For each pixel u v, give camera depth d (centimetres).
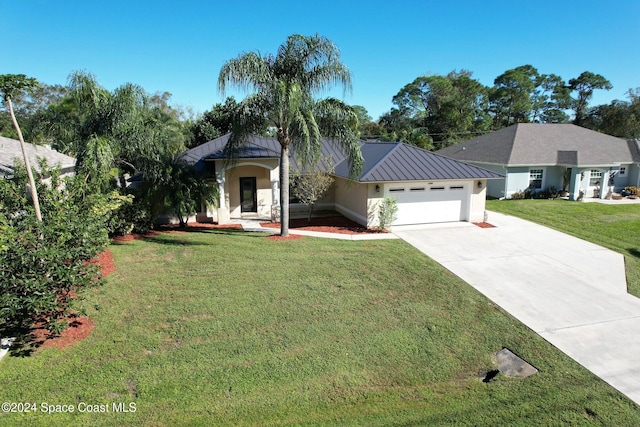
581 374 745
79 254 816
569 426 606
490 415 630
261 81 1501
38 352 762
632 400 670
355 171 1725
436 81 6575
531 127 3303
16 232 768
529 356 806
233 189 2252
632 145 3225
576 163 2789
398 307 1015
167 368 732
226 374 720
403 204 2000
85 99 1579
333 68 1539
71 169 1919
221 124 4116
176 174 1819
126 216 1714
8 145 1872
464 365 774
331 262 1357
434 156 2119
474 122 6425
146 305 991
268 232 1864
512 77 6400
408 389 699
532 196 2955
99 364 735
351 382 711
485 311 1006
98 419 598
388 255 1456
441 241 1691
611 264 1406
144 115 1745
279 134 1622
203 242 1625
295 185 2084
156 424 595
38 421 589
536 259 1451
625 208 2509
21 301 719
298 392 680
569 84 6931
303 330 885
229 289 1104
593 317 983
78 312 859
